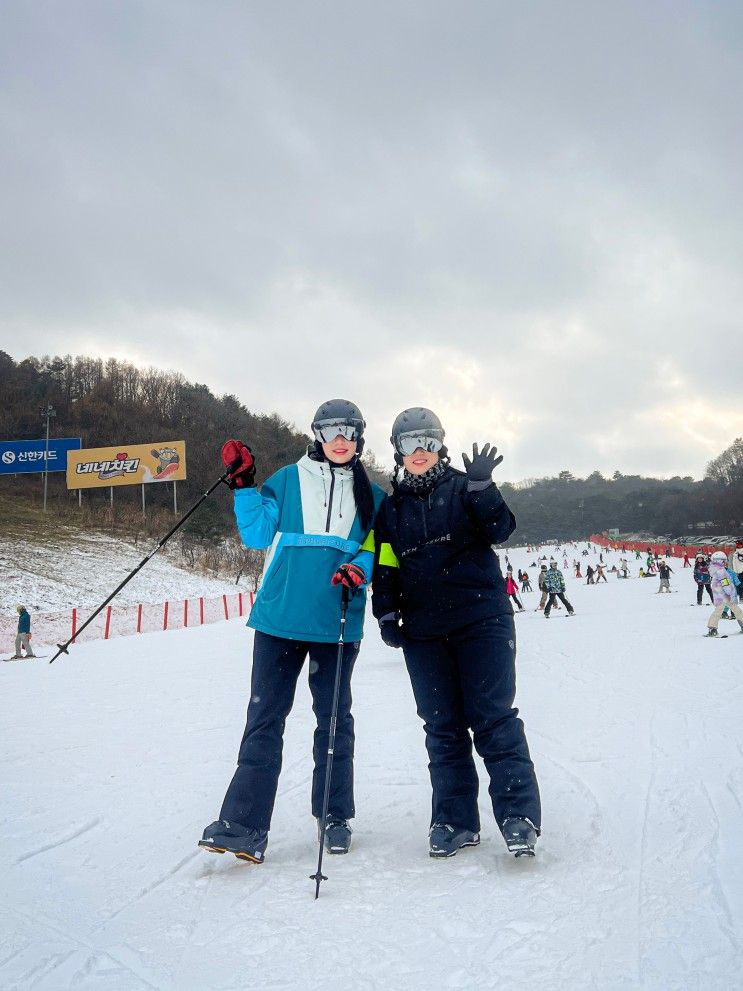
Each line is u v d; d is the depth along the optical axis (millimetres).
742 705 5746
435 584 2994
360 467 3328
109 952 2146
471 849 2922
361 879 2639
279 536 3221
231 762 4898
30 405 92125
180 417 96625
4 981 1979
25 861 3014
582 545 146000
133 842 3240
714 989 1736
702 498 163375
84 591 39500
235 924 2305
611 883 2438
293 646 3186
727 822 2977
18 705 8570
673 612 18766
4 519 52750
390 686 8547
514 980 1842
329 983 1895
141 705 8164
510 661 2955
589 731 5164
